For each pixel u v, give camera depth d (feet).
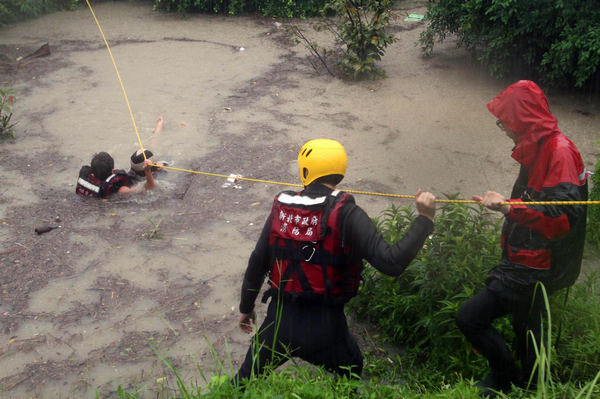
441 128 25.79
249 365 10.47
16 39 37.01
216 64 33.50
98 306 15.14
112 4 45.52
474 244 13.29
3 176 21.54
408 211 14.85
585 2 25.93
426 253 13.30
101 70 32.35
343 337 10.31
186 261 17.02
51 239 17.89
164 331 14.26
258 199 20.35
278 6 42.42
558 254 10.44
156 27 39.99
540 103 10.62
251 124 26.16
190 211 19.61
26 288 15.76
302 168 10.21
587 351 11.34
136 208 19.71
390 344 13.65
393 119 26.71
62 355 13.47
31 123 26.02
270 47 36.32
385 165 22.67
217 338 14.01
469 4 28.63
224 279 16.26
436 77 31.60
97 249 17.47
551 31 26.99
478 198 10.06
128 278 16.25
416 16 42.32
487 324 11.12
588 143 24.27
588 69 25.90
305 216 9.70
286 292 10.05
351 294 10.09
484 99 28.71
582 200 10.64
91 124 26.03
